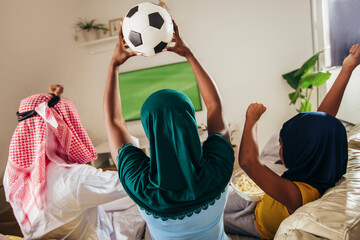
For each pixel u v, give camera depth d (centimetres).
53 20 308
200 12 299
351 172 98
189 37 309
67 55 325
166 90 54
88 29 305
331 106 111
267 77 303
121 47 77
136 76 329
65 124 126
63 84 323
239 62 305
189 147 50
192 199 52
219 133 63
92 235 124
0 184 255
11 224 228
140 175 56
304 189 84
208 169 54
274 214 98
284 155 97
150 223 59
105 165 325
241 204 123
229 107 322
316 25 270
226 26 298
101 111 347
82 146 133
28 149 117
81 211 116
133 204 153
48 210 110
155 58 324
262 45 295
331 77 247
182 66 318
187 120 49
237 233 123
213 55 309
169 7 304
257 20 289
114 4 315
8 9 260
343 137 87
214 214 58
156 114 49
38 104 122
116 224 138
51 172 114
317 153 87
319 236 66
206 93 75
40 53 294
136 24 90
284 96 305
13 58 265
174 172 51
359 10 163
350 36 183
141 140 333
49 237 114
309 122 87
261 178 76
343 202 73
